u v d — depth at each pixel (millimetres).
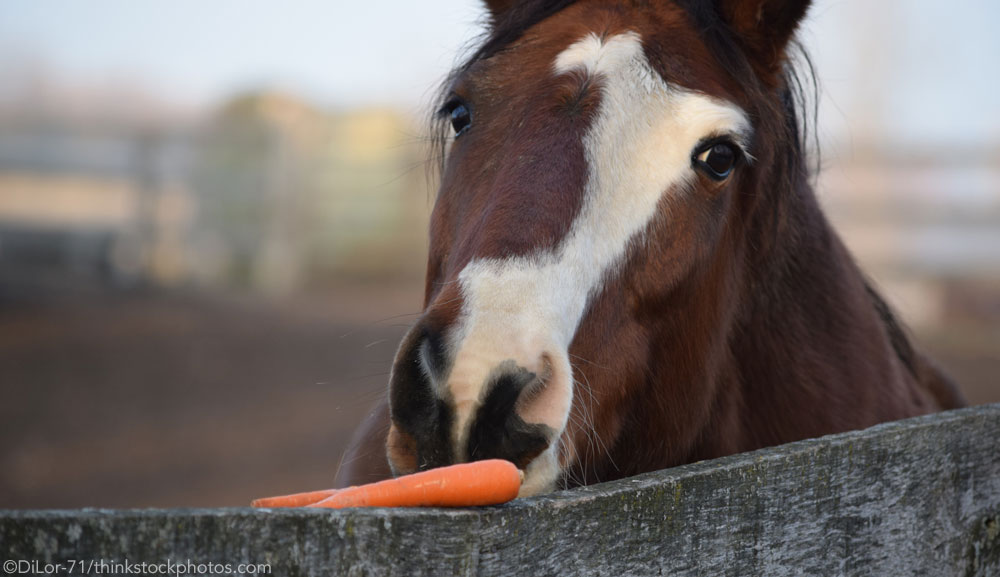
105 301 18422
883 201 21125
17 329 15562
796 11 3574
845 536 2510
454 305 2584
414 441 2559
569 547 1969
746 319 3779
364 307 20047
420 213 26062
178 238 23172
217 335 16000
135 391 12500
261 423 11328
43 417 11141
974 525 2869
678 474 2182
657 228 3043
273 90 26547
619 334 3033
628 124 3029
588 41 3223
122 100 45375
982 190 20922
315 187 25500
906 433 2648
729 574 2270
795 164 3812
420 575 1789
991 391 12477
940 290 19703
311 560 1737
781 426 3832
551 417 2539
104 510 1668
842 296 4109
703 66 3256
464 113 3383
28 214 23594
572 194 2848
